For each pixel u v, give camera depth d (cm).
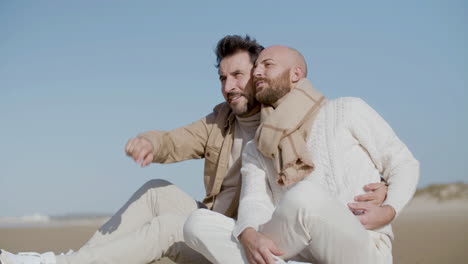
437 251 553
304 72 333
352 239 245
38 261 276
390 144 291
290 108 302
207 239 270
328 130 297
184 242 307
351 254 248
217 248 269
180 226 305
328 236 245
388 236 275
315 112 306
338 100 307
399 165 286
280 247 258
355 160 291
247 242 257
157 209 342
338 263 253
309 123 303
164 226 303
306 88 316
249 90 356
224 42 364
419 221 1256
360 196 276
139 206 341
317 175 291
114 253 292
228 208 356
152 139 341
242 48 363
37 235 1125
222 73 365
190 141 373
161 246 303
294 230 248
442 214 1719
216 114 386
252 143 320
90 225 1919
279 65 322
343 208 247
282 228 251
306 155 289
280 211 247
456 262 476
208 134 377
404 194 275
